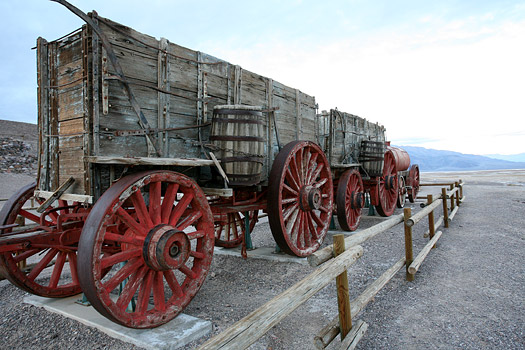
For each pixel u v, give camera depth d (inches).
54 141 136.3
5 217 147.3
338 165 282.0
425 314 132.3
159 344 109.0
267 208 189.6
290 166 208.7
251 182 166.2
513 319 125.6
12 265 133.4
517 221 331.9
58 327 128.0
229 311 142.0
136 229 113.2
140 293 117.1
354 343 96.7
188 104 152.6
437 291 155.6
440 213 391.5
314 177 223.6
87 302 144.0
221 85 171.3
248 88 189.6
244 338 60.6
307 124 253.0
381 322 126.4
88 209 147.1
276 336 118.9
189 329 119.6
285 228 192.5
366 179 341.4
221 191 149.6
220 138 159.2
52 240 123.6
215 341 56.6
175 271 197.9
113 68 121.5
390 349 108.2
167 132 141.2
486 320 125.6
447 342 111.3
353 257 104.7
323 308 140.9
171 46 144.3
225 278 187.6
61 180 134.4
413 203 520.1
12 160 954.7
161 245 109.4
